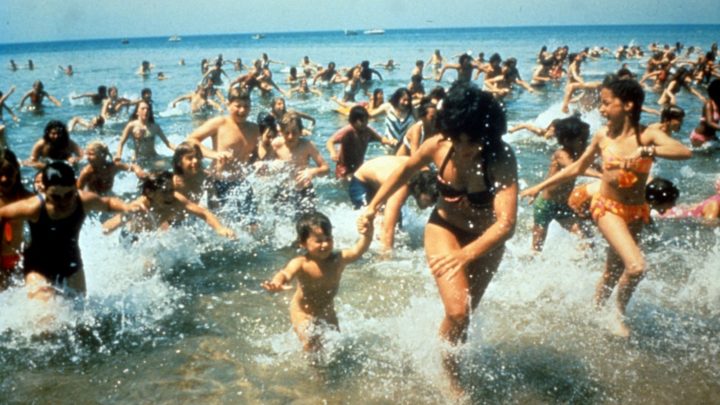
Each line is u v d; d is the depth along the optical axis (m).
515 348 4.39
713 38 93.94
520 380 3.98
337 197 8.55
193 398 3.85
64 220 5.09
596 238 6.28
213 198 7.43
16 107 21.38
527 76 31.31
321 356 4.34
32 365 4.28
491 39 115.50
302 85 24.75
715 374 4.00
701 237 6.71
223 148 7.60
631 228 4.75
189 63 55.81
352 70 24.38
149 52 94.69
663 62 22.86
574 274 5.73
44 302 4.91
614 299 4.99
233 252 6.62
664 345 4.41
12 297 5.01
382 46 87.00
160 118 18.28
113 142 13.87
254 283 5.78
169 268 6.17
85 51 116.69
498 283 5.56
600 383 3.93
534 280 5.61
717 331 4.61
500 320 4.83
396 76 32.00
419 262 6.22
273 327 4.84
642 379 3.97
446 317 3.76
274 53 73.19
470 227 3.85
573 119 6.07
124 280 5.84
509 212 3.58
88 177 7.86
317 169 7.73
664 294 5.27
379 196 4.43
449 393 3.84
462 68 22.03
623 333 4.57
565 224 6.33
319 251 4.52
